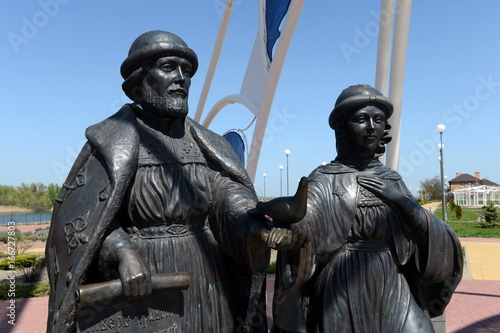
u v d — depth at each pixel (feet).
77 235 5.52
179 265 6.13
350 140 8.16
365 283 7.67
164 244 6.14
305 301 8.07
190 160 6.59
